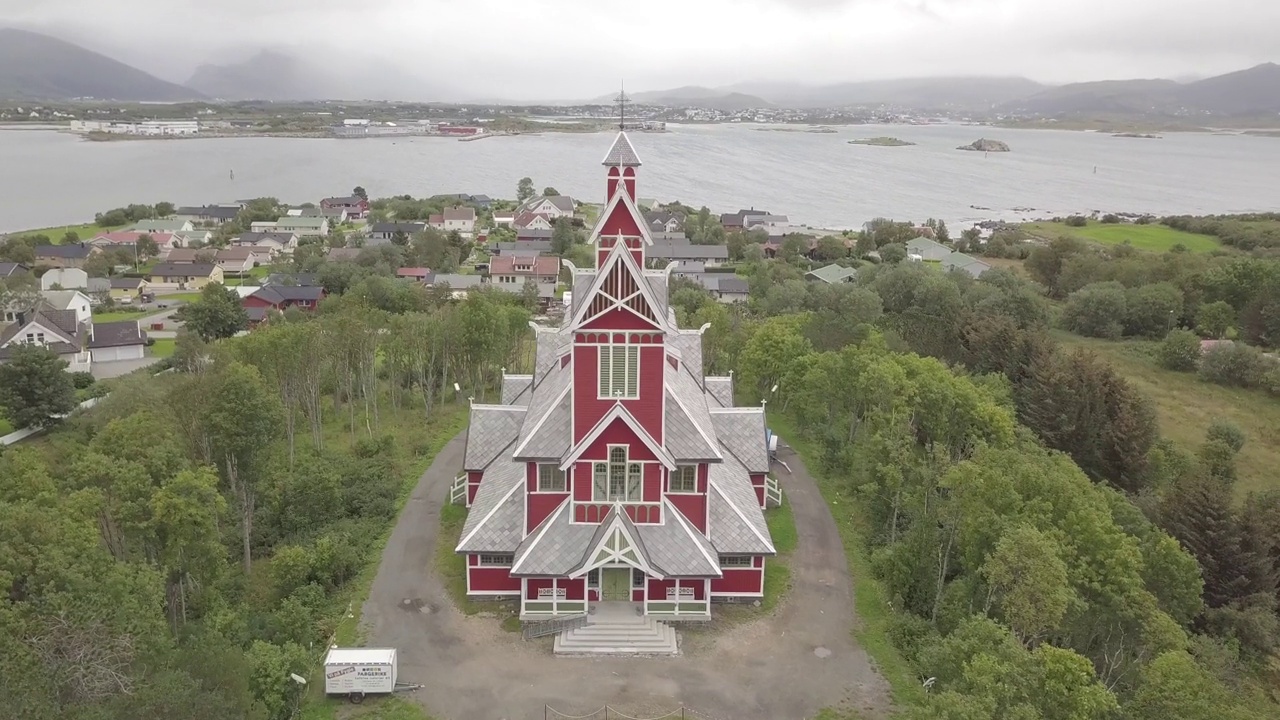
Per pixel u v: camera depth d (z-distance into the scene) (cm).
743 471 7731
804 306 16400
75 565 4891
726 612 6550
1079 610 5459
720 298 19550
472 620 6378
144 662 4119
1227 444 10688
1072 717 4297
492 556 6556
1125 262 19312
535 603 6384
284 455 9306
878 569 7119
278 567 6681
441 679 5725
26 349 10675
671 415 6619
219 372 8019
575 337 6175
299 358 9556
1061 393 10069
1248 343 15612
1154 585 6538
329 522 7912
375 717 5350
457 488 8344
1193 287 17150
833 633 6316
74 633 3988
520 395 8588
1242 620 6762
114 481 6128
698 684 5719
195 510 5872
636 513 6475
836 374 9625
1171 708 4622
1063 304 18900
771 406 11238
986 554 5681
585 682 5722
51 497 5772
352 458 9381
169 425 7681
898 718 5378
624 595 6519
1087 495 6769
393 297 17088
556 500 6531
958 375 11119
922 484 7275
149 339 16100
